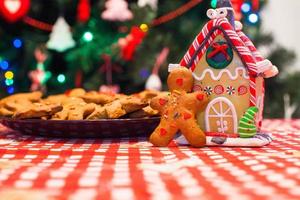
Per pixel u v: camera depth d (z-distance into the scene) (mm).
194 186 456
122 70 2066
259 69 723
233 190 439
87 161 603
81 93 1016
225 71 736
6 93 2061
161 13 2115
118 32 2035
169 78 745
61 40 1837
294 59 2197
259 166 553
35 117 818
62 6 2059
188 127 725
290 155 638
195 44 744
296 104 2146
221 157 625
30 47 2039
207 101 732
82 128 791
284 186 452
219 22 730
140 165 568
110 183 469
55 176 503
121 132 814
